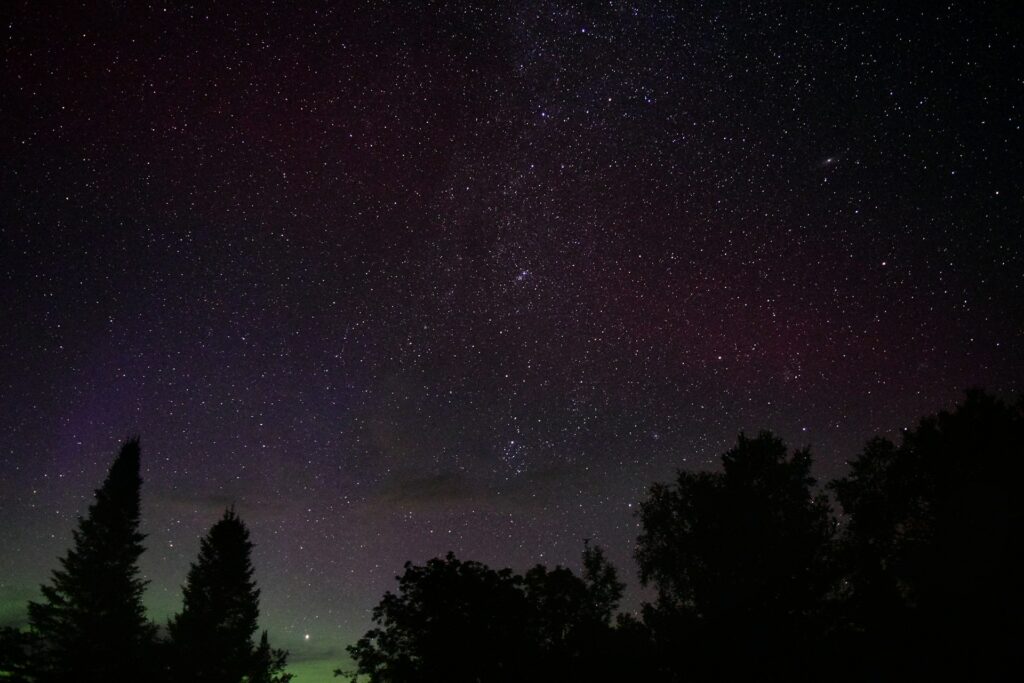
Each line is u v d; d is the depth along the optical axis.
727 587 15.73
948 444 14.66
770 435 17.33
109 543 34.59
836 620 13.30
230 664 31.66
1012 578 12.23
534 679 15.16
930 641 11.95
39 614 33.03
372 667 16.02
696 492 17.11
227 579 33.25
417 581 16.38
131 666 31.72
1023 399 14.74
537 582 17.00
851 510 15.55
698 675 13.66
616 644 15.41
